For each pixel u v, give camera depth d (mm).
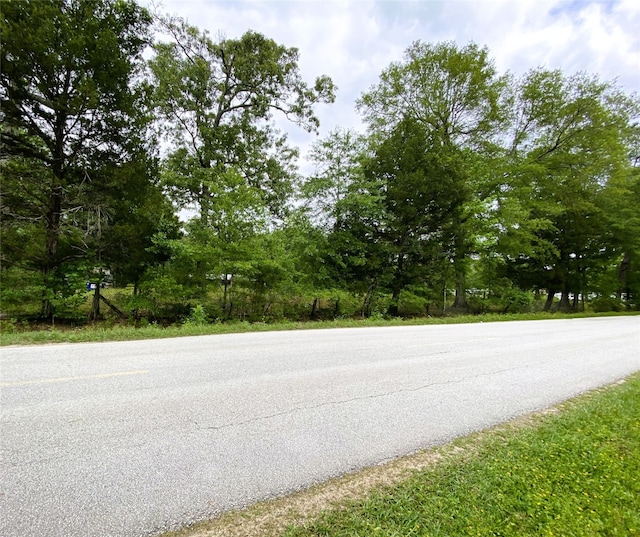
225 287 14125
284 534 1899
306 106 20500
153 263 13742
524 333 10578
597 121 18922
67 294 11812
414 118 18812
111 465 2488
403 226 16781
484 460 2775
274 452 2795
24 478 2283
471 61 18328
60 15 10141
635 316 19047
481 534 1922
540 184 20344
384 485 2412
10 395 3787
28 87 10219
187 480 2357
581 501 2248
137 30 12594
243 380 4609
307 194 15891
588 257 24906
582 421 3588
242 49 18125
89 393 3920
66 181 11188
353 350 6934
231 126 18453
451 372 5488
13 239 10766
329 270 16531
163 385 4281
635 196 23547
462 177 17000
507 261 23953
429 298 19078
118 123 11438
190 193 17641
